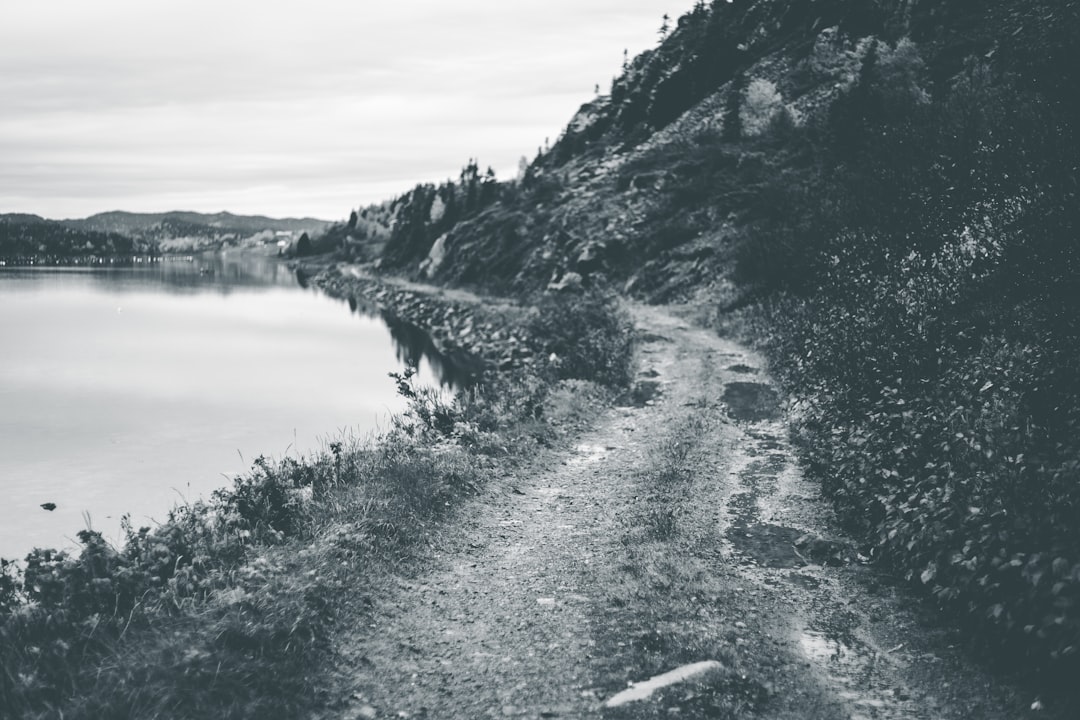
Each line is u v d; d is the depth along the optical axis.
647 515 11.28
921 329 13.18
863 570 9.07
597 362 25.23
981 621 6.85
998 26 55.56
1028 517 6.84
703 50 109.56
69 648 6.50
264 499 10.46
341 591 8.31
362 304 90.38
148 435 24.81
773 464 14.12
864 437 11.30
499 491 12.80
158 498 18.28
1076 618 5.82
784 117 78.31
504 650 7.41
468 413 17.25
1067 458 7.45
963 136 20.27
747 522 11.09
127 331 56.88
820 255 22.97
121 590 7.60
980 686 6.35
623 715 6.18
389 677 6.97
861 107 45.81
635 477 13.51
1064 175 10.73
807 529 10.66
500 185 129.38
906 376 12.06
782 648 7.36
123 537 15.48
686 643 7.30
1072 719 5.52
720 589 8.67
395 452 13.64
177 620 7.16
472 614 8.27
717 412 18.53
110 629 6.95
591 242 63.34
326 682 6.81
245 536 9.36
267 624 7.16
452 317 64.44
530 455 15.06
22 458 21.88
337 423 26.77
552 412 18.56
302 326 63.41
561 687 6.67
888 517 9.27
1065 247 10.52
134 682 6.09
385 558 9.47
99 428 25.94
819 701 6.42
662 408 19.64
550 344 32.34
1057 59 12.27
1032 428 8.13
